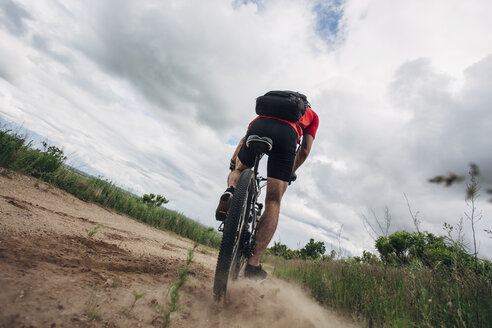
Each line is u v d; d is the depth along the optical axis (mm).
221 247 1562
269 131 2037
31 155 5258
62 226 2418
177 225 9586
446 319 1605
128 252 2289
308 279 3555
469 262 1973
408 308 1866
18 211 2352
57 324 923
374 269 3189
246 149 2223
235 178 2281
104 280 1419
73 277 1316
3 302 927
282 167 2074
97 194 6641
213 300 1648
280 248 8000
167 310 1309
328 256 4461
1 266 1165
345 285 2650
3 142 4605
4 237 1563
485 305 1633
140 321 1134
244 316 1550
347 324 1997
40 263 1349
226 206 1920
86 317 1025
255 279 1950
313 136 2486
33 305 973
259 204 2410
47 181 5305
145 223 8047
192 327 1254
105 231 3068
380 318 1975
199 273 2396
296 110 2029
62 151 5863
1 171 4320
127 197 8227
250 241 1900
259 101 2131
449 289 1929
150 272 1867
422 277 2221
